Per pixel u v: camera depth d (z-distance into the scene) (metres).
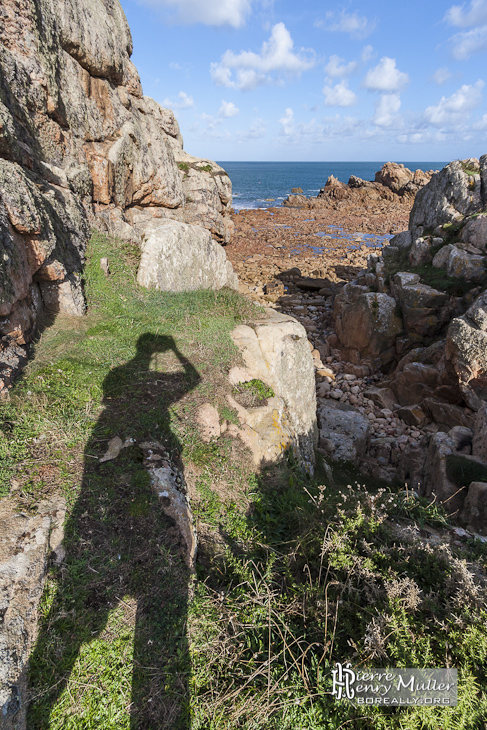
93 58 8.00
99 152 8.24
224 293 7.84
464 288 10.26
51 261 5.26
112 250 7.49
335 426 8.10
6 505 2.84
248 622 2.81
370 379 11.49
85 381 4.41
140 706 2.20
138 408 4.27
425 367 9.60
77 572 2.60
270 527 3.87
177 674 2.37
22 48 5.83
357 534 3.42
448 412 8.61
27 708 2.03
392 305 11.38
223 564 3.24
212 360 5.46
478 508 5.36
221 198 14.59
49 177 6.16
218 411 4.73
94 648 2.32
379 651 2.39
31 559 2.51
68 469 3.27
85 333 5.43
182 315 6.57
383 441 8.47
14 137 4.81
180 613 2.65
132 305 6.50
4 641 2.12
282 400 5.75
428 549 3.33
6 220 4.14
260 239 31.33
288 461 5.18
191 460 4.02
